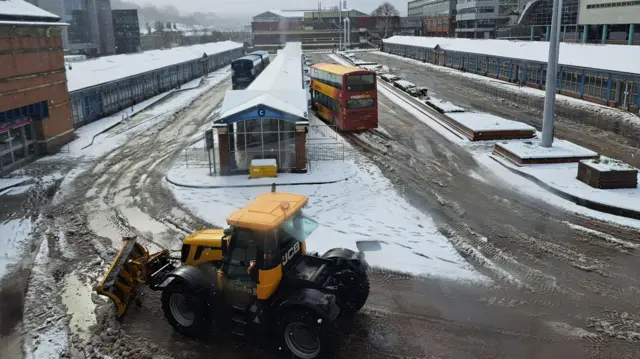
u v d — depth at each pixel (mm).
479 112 37844
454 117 33562
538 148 24938
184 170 24547
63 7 116438
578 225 16891
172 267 12391
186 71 66188
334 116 34156
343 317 11367
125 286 11555
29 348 10461
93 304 12180
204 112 41656
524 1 100250
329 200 19875
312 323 9203
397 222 17453
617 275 13391
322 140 30266
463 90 50031
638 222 16969
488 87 51156
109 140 31750
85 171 24938
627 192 19203
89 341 10648
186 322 10727
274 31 140125
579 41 71625
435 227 16953
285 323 9508
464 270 13758
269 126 23312
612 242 15508
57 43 29250
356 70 33094
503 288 12742
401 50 96375
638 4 58094
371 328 10938
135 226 17609
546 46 49438
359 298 11180
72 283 13344
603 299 12148
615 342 10383
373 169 24203
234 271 10211
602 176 19531
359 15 151375
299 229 10625
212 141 23172
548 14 83875
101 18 125875
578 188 19875
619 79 36625
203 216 18438
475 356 9945
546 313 11547
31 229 17406
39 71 27203
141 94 48406
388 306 11883
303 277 10062
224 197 20562
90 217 18562
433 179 22516
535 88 48844
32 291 12891
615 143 27734
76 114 34938
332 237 16141
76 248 15734
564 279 13203
